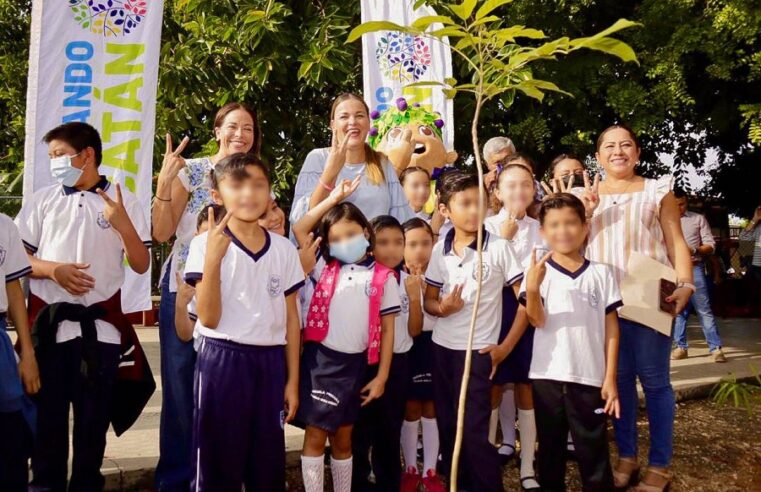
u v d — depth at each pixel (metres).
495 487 3.50
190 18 7.74
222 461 2.98
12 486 2.91
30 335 3.19
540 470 3.75
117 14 5.06
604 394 3.60
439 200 4.06
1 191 9.34
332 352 3.40
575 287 3.69
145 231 3.56
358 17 7.54
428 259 4.11
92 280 3.24
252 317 3.02
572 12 8.09
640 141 10.27
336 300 3.45
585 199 4.09
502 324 4.01
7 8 10.49
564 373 3.60
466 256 3.71
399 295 3.64
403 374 3.73
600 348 3.67
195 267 3.05
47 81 4.89
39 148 4.82
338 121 3.92
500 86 2.41
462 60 6.96
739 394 5.84
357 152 4.03
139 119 5.08
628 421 4.01
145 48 5.11
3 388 2.87
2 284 2.98
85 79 4.97
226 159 3.06
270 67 6.79
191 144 8.35
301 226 3.63
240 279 3.03
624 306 3.88
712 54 7.95
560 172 4.94
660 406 3.93
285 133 7.85
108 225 3.37
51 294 3.33
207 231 3.14
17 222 3.37
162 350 3.57
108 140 5.04
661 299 3.85
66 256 3.30
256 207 3.01
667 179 4.04
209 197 3.61
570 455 4.52
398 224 3.83
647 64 8.13
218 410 2.96
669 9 7.92
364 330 3.43
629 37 8.31
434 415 3.97
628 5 8.62
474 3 2.04
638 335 3.93
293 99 7.88
